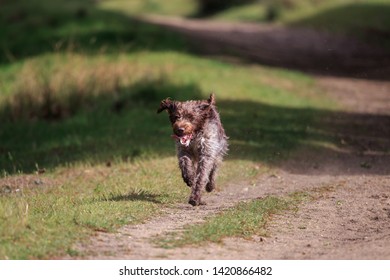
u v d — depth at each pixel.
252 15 58.16
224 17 59.72
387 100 30.77
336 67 39.62
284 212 12.68
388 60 42.56
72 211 11.49
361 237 11.09
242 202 13.19
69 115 26.48
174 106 12.32
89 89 27.33
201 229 10.94
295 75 35.06
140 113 25.45
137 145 19.53
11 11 44.28
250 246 10.43
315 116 25.59
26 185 15.22
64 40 37.38
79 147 20.33
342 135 22.48
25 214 10.72
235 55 38.94
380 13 53.12
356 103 29.67
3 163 18.86
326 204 13.42
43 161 18.67
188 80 29.83
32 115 26.47
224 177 15.75
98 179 15.56
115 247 9.95
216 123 12.66
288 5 57.47
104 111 26.03
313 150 19.64
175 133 12.12
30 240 9.86
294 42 46.03
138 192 13.67
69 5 46.09
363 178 16.42
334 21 51.62
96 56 32.62
